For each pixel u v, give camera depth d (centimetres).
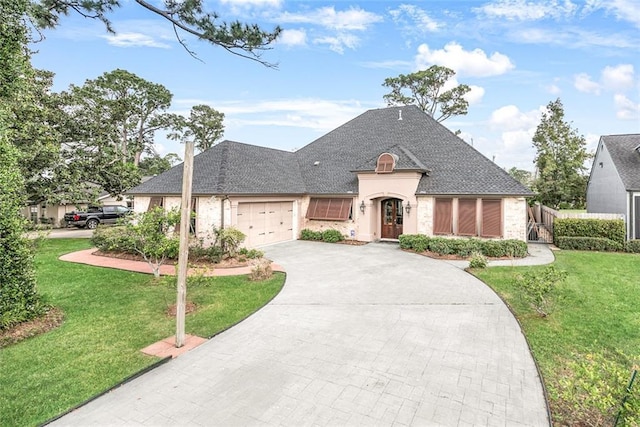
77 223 3123
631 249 1653
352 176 2134
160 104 4281
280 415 463
